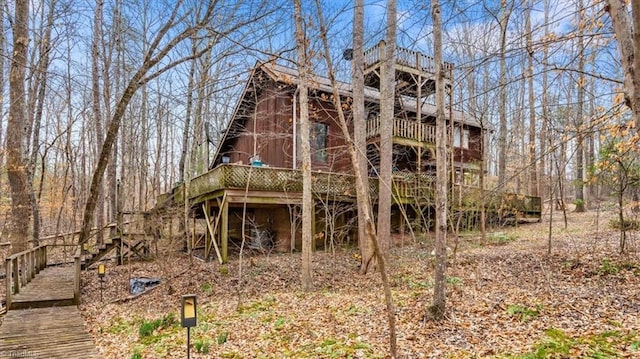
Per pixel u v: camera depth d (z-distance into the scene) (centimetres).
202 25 677
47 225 2014
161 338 578
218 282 974
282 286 926
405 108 1574
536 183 1838
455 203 1291
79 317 692
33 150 1339
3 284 985
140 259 1320
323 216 1368
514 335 479
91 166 2209
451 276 838
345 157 1522
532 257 914
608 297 597
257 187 1148
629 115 499
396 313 602
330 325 576
